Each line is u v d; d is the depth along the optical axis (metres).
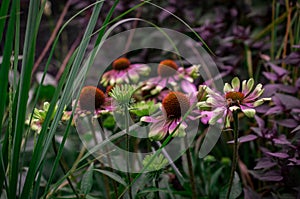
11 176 0.67
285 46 1.09
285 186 0.88
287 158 0.81
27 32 0.65
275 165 0.87
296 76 1.04
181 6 1.49
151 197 0.80
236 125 0.69
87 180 0.75
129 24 1.59
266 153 0.81
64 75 0.67
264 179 0.82
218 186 1.01
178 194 0.90
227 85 0.70
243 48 1.24
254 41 1.22
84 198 0.75
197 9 1.47
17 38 0.67
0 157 0.66
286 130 1.02
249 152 1.14
